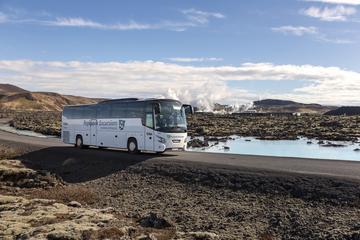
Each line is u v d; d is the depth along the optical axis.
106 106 39.41
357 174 22.20
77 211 18.98
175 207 21.44
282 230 17.27
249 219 18.64
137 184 26.81
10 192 26.30
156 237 15.27
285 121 145.62
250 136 81.88
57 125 99.50
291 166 25.77
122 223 17.22
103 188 27.42
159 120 33.81
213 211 20.09
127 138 36.56
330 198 19.00
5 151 42.94
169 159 31.09
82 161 35.41
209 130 94.81
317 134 84.50
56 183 29.08
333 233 15.77
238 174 24.05
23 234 14.79
